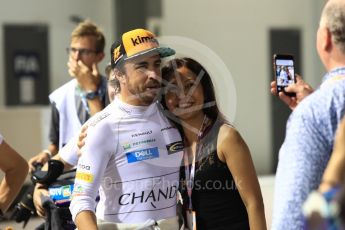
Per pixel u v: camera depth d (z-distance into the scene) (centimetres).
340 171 556
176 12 2686
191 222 824
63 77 2645
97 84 1099
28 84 2606
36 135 2162
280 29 2833
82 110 1103
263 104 2794
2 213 880
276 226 616
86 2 2655
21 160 866
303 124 621
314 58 2853
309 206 498
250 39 2780
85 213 776
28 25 2600
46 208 962
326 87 634
